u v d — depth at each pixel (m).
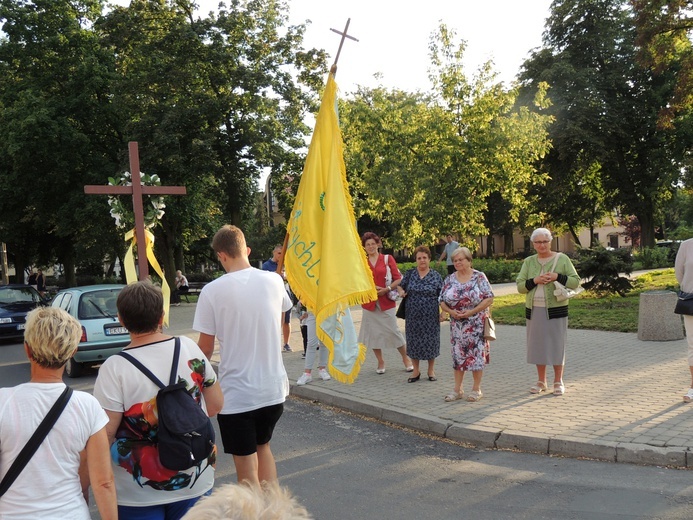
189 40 27.48
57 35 29.53
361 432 7.09
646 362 9.47
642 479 5.14
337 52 6.10
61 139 28.36
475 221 22.56
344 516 4.71
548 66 41.22
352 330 5.80
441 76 22.31
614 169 41.84
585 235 75.56
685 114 37.09
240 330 4.09
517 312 16.45
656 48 23.56
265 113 28.67
